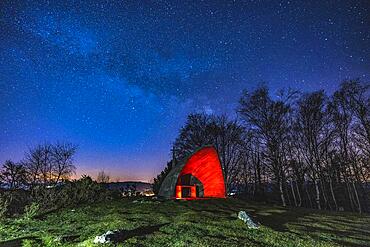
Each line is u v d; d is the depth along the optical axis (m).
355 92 34.84
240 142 45.84
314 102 37.62
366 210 37.25
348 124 36.12
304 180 40.94
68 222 15.69
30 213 17.55
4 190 22.69
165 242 11.02
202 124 48.94
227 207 21.94
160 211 19.06
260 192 45.97
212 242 11.20
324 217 19.98
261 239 12.16
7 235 12.59
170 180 29.52
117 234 11.29
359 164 36.34
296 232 13.90
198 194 34.38
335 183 43.28
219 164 33.47
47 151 35.72
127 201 24.95
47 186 27.97
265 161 41.38
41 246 10.46
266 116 38.81
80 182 28.53
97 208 20.78
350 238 13.35
